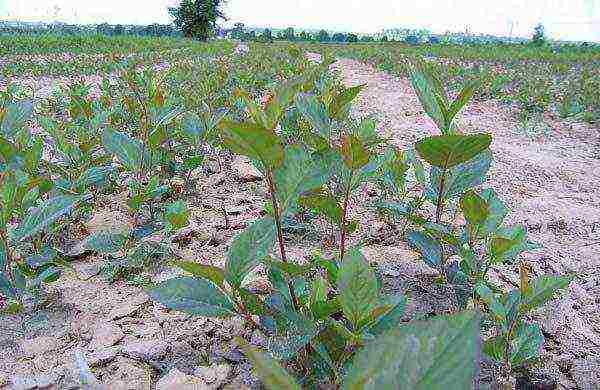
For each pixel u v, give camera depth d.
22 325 2.63
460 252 2.60
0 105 6.16
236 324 2.71
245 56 23.72
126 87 9.62
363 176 2.67
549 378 2.41
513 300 2.33
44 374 2.32
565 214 4.59
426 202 4.60
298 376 2.18
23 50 29.58
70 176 3.82
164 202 4.45
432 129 8.50
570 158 6.73
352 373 0.78
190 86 9.74
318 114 2.57
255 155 1.70
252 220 4.08
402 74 20.08
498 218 2.61
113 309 2.83
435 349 0.76
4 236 2.47
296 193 1.88
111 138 3.61
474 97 13.01
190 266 1.74
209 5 56.94
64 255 3.35
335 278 2.19
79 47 34.03
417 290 3.08
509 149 7.16
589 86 14.64
